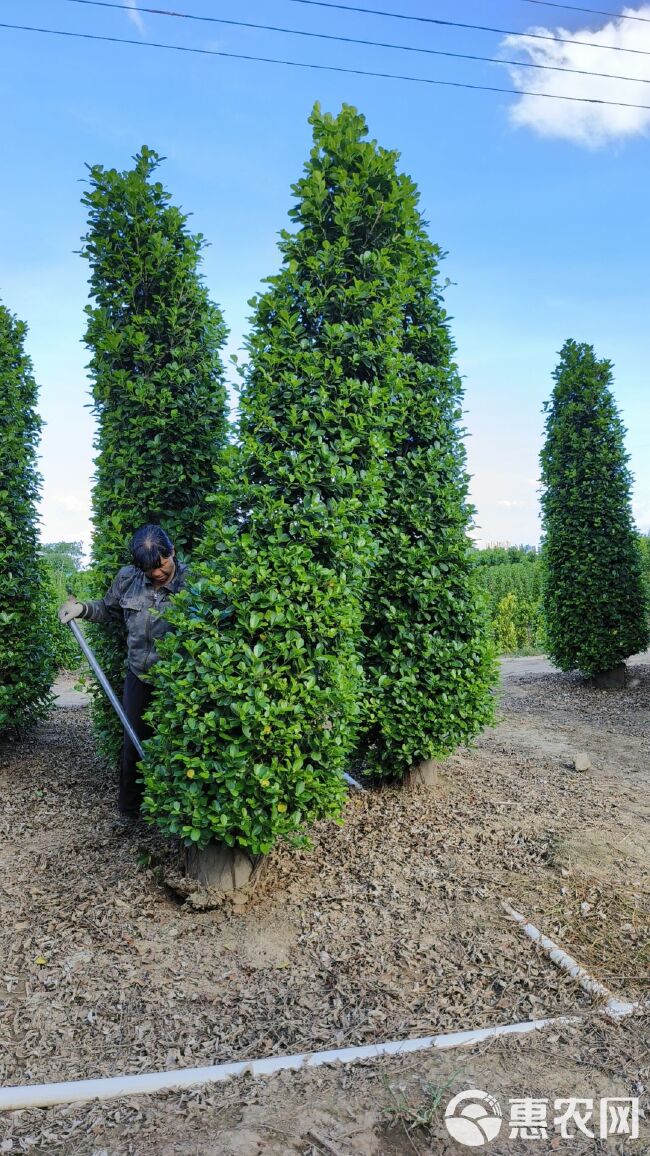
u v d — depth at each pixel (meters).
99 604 4.47
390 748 5.12
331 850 4.35
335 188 4.57
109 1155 2.09
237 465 3.79
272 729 3.43
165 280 4.88
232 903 3.63
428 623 5.16
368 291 4.29
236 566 3.53
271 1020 2.78
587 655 10.41
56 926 3.47
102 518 5.05
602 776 6.17
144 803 3.56
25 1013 2.84
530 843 4.50
